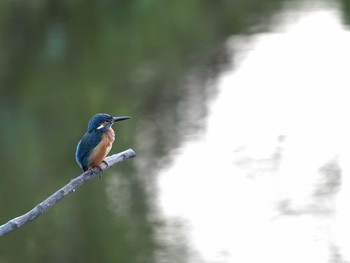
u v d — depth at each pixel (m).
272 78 18.05
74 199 13.60
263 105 16.39
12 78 20.67
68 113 17.97
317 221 11.67
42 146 16.41
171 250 11.48
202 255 11.16
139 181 13.70
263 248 11.15
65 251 12.64
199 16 23.64
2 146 16.52
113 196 13.34
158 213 12.59
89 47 22.09
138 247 11.85
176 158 14.51
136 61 20.75
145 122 16.59
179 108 17.16
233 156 14.16
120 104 17.89
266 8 23.97
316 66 18.22
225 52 20.56
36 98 19.06
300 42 20.33
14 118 18.11
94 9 23.62
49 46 22.22
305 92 16.73
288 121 15.40
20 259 12.46
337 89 16.69
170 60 20.38
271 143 14.41
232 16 23.55
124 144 15.34
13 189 14.73
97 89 18.86
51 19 23.12
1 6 22.66
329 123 14.77
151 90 18.58
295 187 12.74
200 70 19.48
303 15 22.77
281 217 11.99
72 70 20.88
